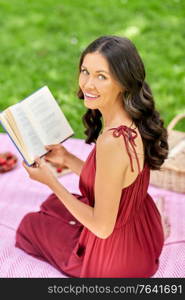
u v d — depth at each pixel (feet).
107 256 7.11
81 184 7.00
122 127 6.29
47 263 7.97
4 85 15.43
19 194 9.91
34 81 15.67
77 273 7.50
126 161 6.25
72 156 7.97
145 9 20.17
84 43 17.83
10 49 17.39
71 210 6.76
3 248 8.27
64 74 16.06
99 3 20.62
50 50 17.40
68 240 7.84
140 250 7.26
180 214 9.40
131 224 7.07
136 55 6.25
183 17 19.72
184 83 15.69
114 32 18.57
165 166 9.71
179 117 10.94
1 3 20.33
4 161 10.64
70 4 20.51
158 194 9.93
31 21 19.17
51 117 7.47
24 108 7.25
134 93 6.31
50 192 10.05
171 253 8.32
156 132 6.59
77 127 13.47
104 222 6.45
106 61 6.08
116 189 6.32
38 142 7.32
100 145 6.28
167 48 17.62
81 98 7.32
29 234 8.09
